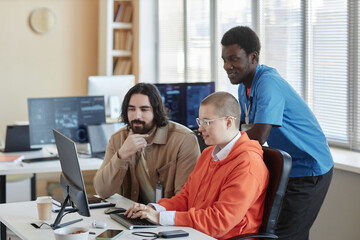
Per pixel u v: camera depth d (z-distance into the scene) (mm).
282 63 4602
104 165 2885
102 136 4043
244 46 2594
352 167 3475
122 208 2512
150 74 6723
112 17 6625
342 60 4004
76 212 2457
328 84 4148
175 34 6305
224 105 2248
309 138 2672
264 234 2158
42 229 2191
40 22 6691
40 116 4125
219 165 2289
